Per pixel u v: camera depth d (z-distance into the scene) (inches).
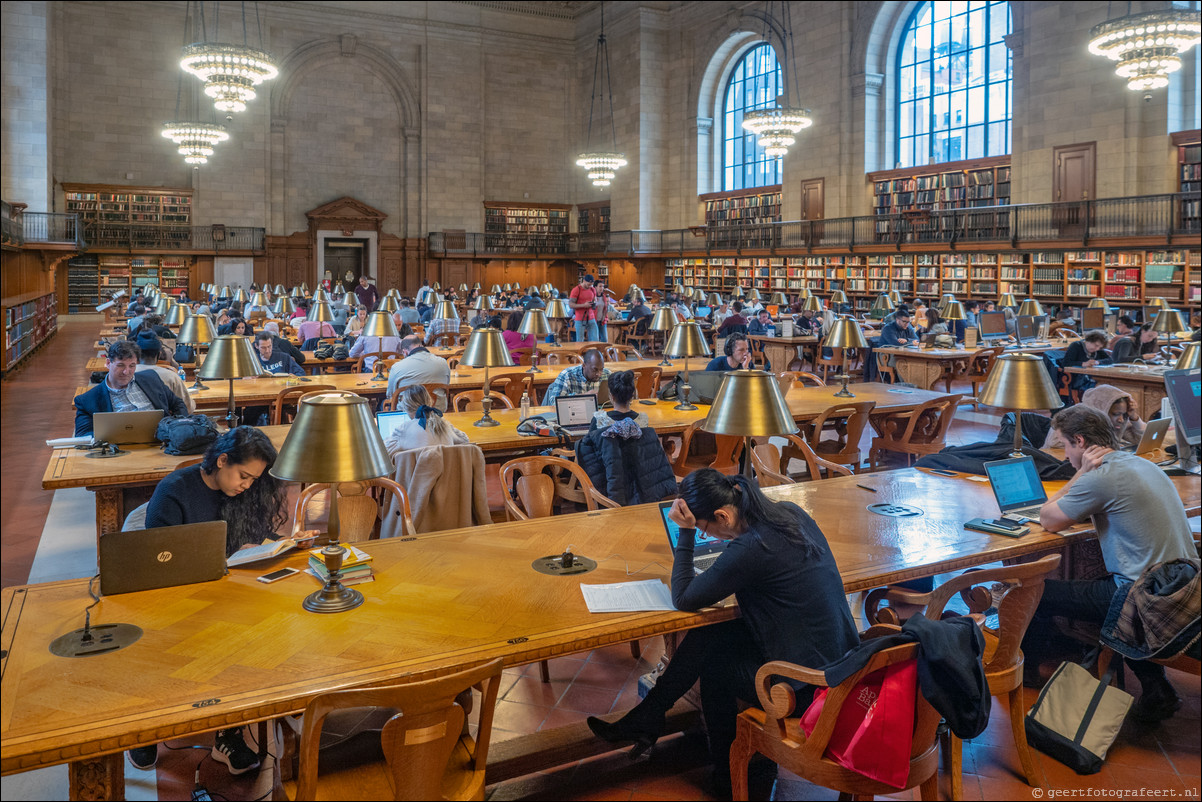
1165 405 211.9
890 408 271.4
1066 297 678.5
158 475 175.3
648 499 182.9
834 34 889.5
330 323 479.5
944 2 820.0
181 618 104.4
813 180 921.5
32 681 88.5
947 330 530.9
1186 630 125.1
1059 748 126.7
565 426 224.5
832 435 365.1
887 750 94.8
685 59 1093.8
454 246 1171.3
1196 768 125.9
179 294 994.7
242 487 129.0
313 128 1101.1
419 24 1136.8
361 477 98.7
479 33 1170.0
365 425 101.0
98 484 171.2
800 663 108.7
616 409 195.8
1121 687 148.6
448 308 487.8
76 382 489.7
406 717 84.4
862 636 126.7
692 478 114.0
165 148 1031.0
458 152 1167.6
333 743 100.4
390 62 1128.8
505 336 397.1
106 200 1006.4
